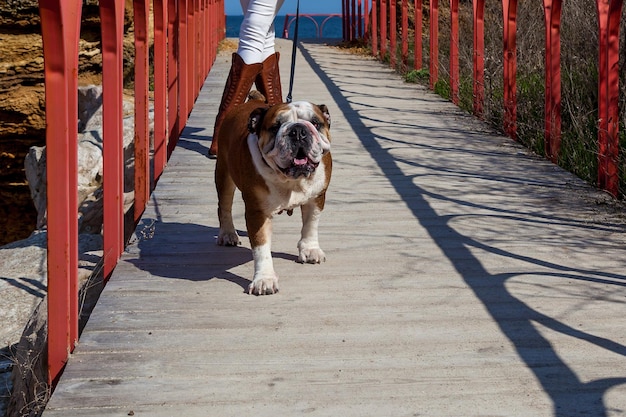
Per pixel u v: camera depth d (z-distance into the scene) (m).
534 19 12.12
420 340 3.82
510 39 8.80
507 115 8.90
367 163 7.59
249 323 4.02
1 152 11.03
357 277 4.68
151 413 3.16
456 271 4.77
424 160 7.72
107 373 3.50
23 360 4.71
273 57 7.54
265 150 4.11
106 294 4.39
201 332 3.92
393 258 5.01
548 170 7.34
